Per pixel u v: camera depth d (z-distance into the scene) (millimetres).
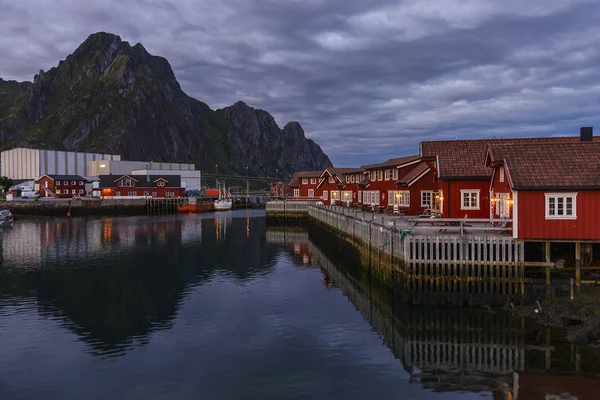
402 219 40281
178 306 28422
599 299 23594
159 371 18594
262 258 47719
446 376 17891
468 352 20188
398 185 53125
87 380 17828
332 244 57656
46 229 76750
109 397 16453
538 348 19984
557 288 24625
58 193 133250
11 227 80438
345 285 34562
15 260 45438
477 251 25547
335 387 17094
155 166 186625
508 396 16125
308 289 33188
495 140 39781
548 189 24219
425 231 29891
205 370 18688
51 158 184000
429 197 50812
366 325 24406
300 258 47844
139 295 31266
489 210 36969
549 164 25156
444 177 37125
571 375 17547
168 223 90938
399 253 27938
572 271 26109
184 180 178625
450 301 25750
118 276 37750
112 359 19875
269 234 71375
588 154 25438
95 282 35406
